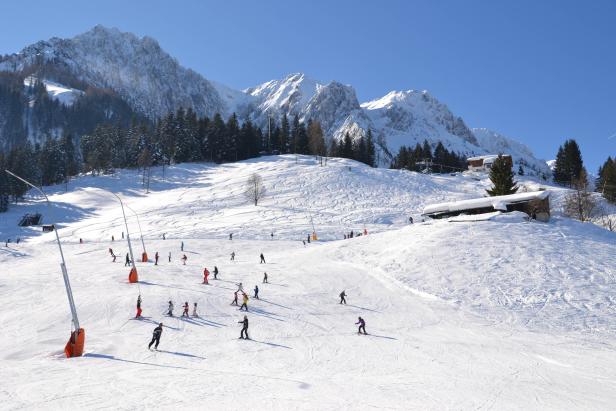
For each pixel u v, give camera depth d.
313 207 97.00
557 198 102.38
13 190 122.06
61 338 26.92
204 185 124.31
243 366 21.80
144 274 46.81
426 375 20.66
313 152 169.88
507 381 20.02
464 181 131.88
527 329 30.83
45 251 66.19
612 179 100.25
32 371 20.11
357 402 16.41
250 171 134.25
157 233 79.12
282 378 19.58
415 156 181.88
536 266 41.94
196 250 64.69
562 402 17.34
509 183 71.69
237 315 33.00
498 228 52.00
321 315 33.81
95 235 83.31
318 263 53.00
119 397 16.34
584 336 29.31
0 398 16.05
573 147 141.62
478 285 39.72
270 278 46.03
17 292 38.56
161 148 156.75
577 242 47.31
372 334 29.11
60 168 144.50
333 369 21.50
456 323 32.22
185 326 29.80
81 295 37.12
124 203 117.12
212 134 164.38
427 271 43.84
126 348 24.95
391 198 103.94
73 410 14.88
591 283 38.03
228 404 15.83
